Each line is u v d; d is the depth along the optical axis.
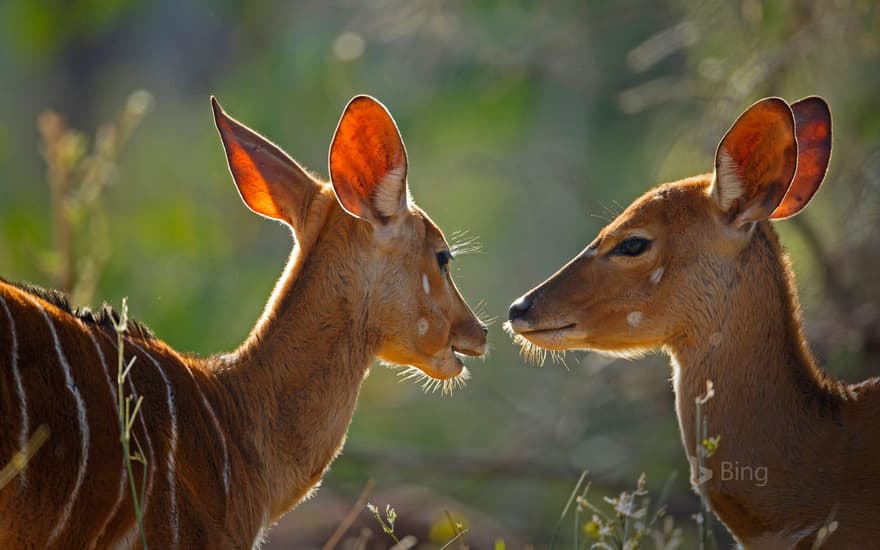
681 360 8.07
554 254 20.39
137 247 24.48
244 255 23.88
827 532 7.32
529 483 17.89
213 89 26.73
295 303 7.88
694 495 14.43
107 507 6.70
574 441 15.92
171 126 26.69
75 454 6.59
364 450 15.74
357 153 7.79
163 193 25.27
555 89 21.09
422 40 18.52
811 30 13.55
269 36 25.42
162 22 27.50
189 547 7.03
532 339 8.34
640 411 15.98
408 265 8.05
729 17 14.48
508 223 23.02
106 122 27.67
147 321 22.48
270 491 7.74
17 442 6.36
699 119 14.83
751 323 7.85
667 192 8.15
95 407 6.72
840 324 13.34
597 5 17.88
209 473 7.24
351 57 17.58
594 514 8.09
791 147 7.65
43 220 25.84
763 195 7.79
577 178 18.52
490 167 20.69
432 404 18.55
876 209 13.65
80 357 6.79
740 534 7.84
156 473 6.93
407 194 8.04
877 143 14.12
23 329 6.59
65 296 7.17
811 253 13.59
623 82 18.83
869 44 13.62
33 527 6.46
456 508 14.31
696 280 7.96
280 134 23.25
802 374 7.84
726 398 7.84
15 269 24.27
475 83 19.14
